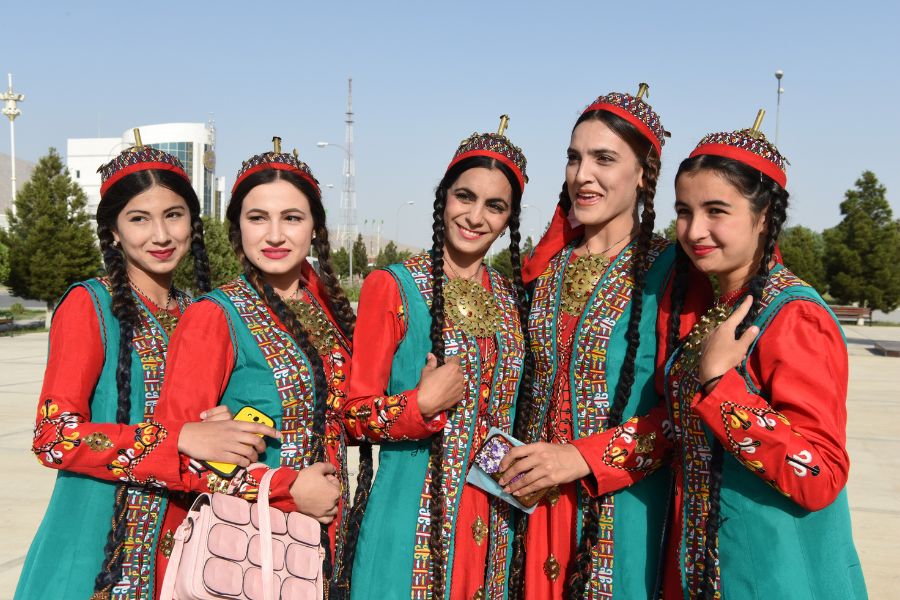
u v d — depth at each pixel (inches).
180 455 90.7
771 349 84.1
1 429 338.6
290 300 107.6
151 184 103.6
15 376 518.3
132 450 89.6
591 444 101.7
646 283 108.8
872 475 284.5
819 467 78.6
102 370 98.1
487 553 108.7
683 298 103.1
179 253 107.0
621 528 104.4
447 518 105.2
